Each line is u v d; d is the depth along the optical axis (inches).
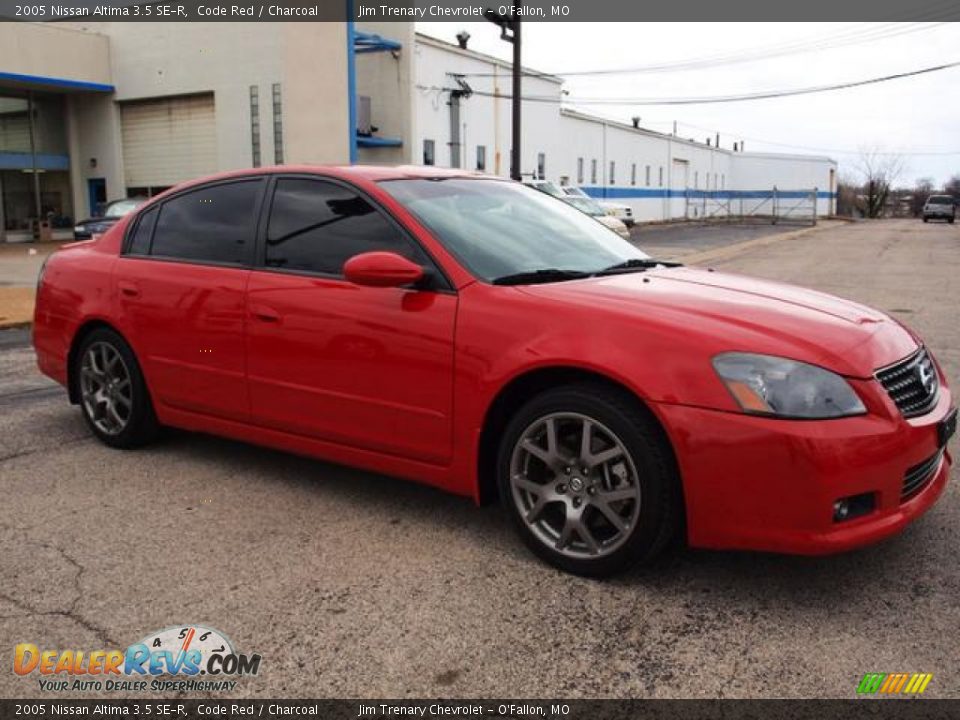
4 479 174.6
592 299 130.2
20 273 679.7
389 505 159.2
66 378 200.5
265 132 1074.1
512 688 101.5
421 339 138.9
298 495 164.6
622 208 1120.8
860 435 113.2
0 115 1170.0
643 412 120.9
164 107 1167.6
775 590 124.3
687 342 119.3
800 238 1266.0
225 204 175.0
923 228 1694.1
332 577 129.6
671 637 112.0
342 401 149.7
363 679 103.7
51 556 137.5
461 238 147.3
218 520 152.3
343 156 1022.4
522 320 130.6
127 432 189.8
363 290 147.1
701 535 118.8
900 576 127.9
